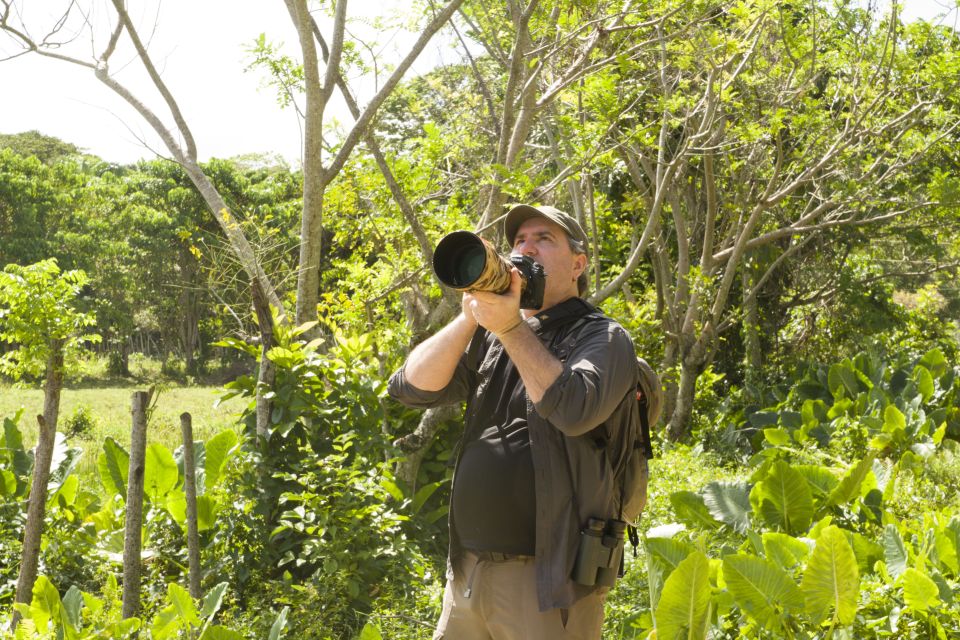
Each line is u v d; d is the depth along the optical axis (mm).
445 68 9492
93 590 5570
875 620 3824
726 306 17594
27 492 6195
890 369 12688
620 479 2320
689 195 14883
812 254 18578
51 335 5277
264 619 4965
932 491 7836
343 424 5945
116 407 23359
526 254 2326
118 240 39594
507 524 2209
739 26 9359
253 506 5652
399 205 7113
